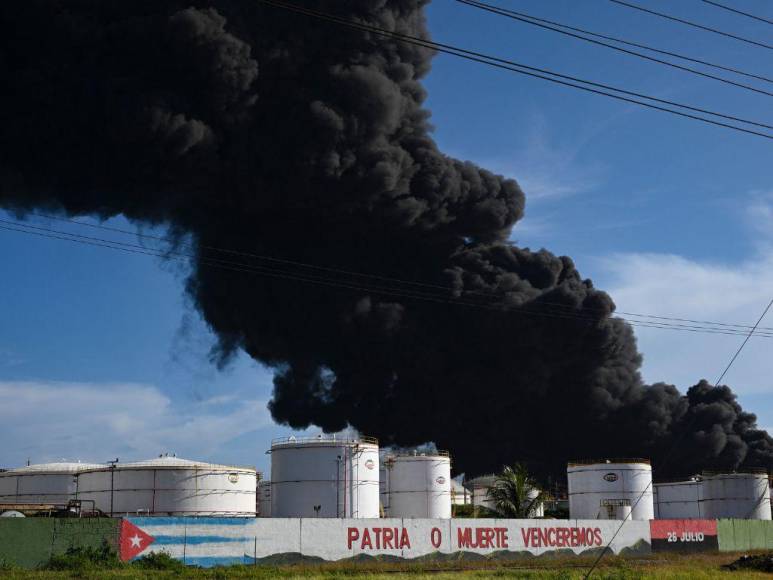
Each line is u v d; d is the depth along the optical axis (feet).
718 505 293.84
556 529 209.56
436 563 185.16
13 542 143.54
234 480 225.15
